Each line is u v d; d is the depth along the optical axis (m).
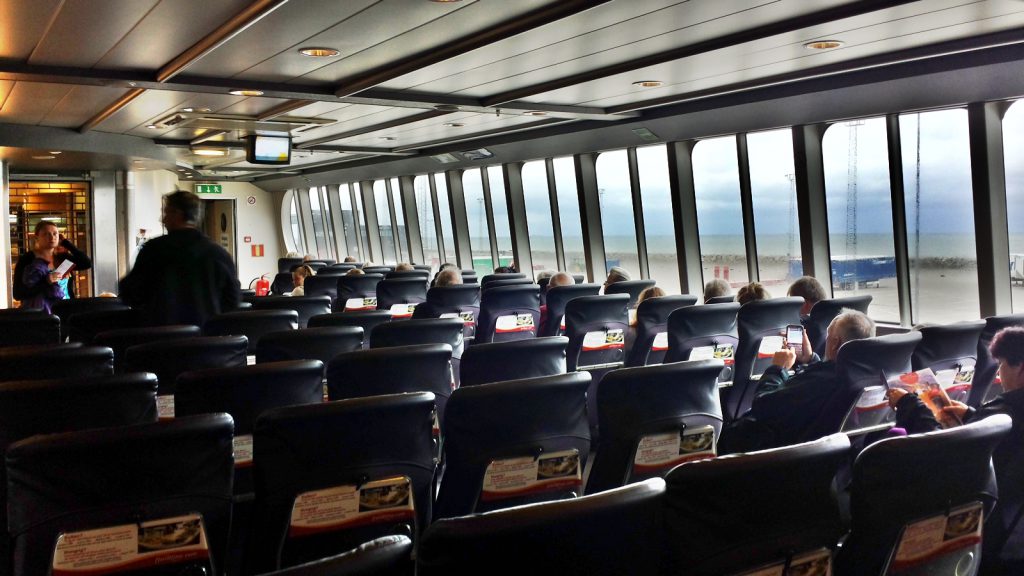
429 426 2.55
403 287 7.68
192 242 4.91
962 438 2.04
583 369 5.45
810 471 1.91
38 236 7.69
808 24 5.36
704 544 1.81
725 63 6.72
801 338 4.11
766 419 3.46
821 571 1.98
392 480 2.44
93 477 2.10
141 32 5.75
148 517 2.17
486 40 5.83
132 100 8.65
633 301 6.93
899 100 6.91
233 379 2.89
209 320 4.81
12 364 3.60
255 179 22.50
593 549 1.61
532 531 1.53
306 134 12.13
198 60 6.71
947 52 6.01
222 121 10.43
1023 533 2.60
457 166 14.47
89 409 2.90
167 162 13.50
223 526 2.29
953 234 7.01
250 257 23.06
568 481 2.75
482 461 2.65
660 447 2.91
